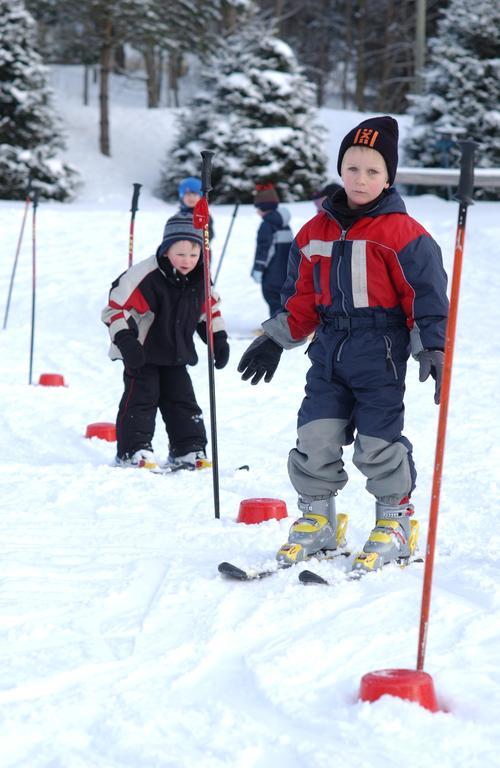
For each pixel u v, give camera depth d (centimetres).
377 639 423
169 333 843
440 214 2609
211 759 314
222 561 552
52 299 1967
